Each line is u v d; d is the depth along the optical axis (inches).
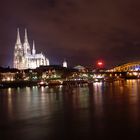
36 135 3011.8
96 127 3270.2
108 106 5059.1
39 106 5408.5
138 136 2839.6
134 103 5403.5
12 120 3900.1
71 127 3319.4
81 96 7386.8
